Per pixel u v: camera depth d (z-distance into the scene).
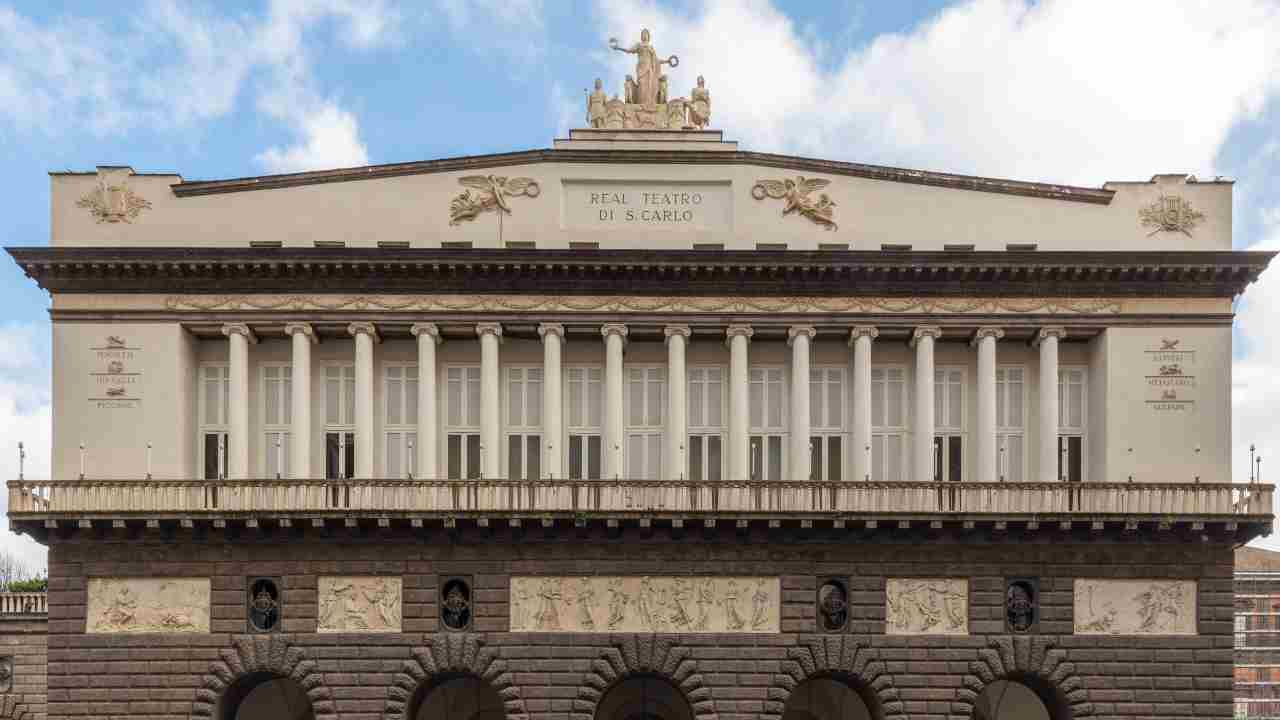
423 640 47.09
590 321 49.72
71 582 47.38
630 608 47.56
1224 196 51.16
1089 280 49.88
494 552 47.69
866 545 47.91
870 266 49.22
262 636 47.03
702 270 49.41
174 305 49.41
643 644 47.16
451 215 50.97
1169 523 47.19
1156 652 47.50
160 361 49.12
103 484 47.16
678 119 52.78
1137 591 47.97
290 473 49.50
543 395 50.38
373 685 46.94
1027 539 47.91
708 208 51.31
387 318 49.53
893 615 47.66
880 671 47.31
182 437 49.09
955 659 47.34
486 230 50.97
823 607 47.84
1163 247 50.88
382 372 51.09
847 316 49.72
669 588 47.69
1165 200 51.09
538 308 49.62
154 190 50.66
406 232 50.84
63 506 47.00
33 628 55.03
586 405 51.16
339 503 47.25
